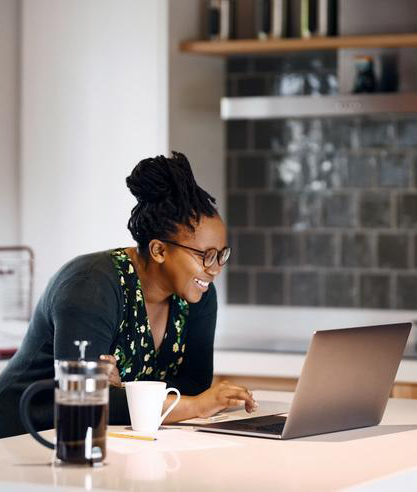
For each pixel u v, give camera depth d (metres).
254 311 4.91
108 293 2.39
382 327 2.31
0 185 4.78
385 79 4.50
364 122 4.74
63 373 1.80
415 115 4.66
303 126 4.83
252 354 4.18
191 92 4.65
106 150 4.62
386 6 4.42
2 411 2.51
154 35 4.50
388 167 4.71
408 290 4.70
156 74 4.50
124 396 2.32
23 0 4.73
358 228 4.76
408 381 3.96
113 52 4.59
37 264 4.75
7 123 4.79
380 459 1.96
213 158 4.83
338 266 4.79
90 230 4.66
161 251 2.44
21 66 4.77
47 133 4.73
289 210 4.86
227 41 4.54
